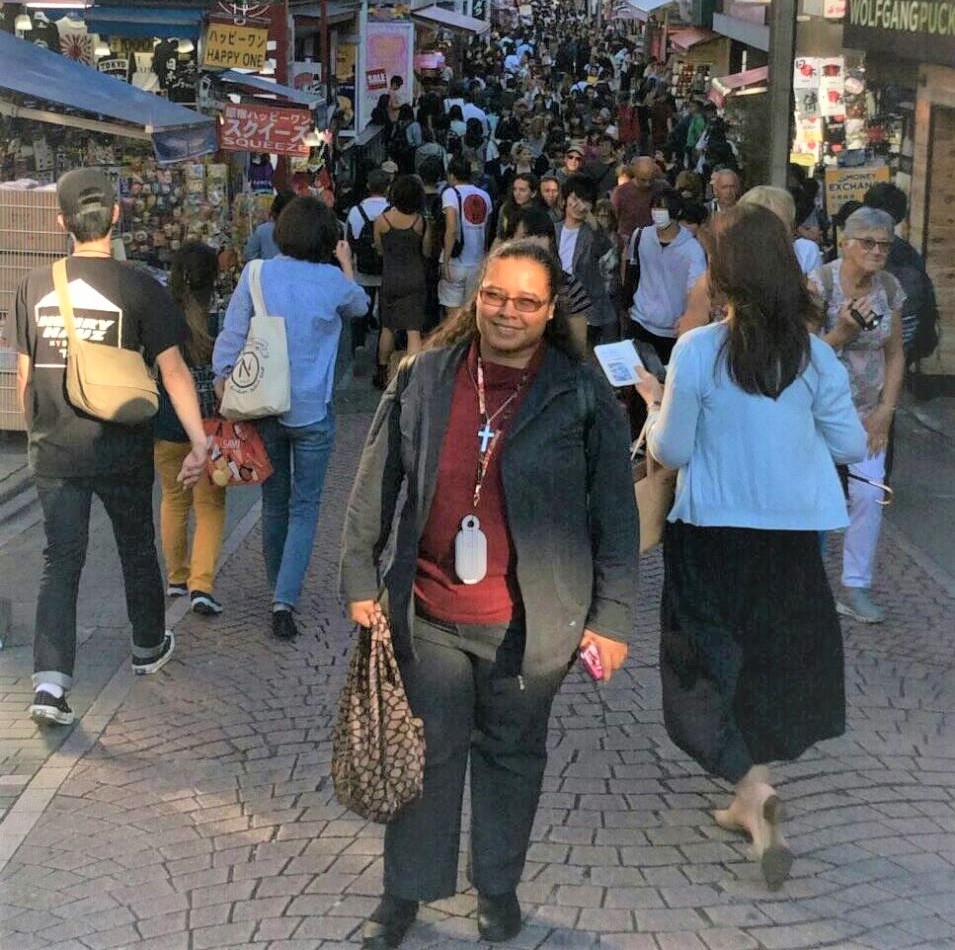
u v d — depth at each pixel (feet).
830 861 15.19
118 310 18.37
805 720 14.76
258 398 21.53
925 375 38.55
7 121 39.68
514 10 261.24
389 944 13.48
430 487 12.73
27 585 24.50
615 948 13.56
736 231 14.28
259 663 21.12
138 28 50.19
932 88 38.63
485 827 13.52
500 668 13.00
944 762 17.62
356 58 95.14
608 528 12.97
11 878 15.02
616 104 123.85
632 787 16.96
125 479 19.01
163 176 43.09
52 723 18.63
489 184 63.10
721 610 14.66
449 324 13.16
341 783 12.86
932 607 23.40
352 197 62.64
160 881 14.93
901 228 40.24
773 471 14.33
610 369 16.28
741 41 85.30
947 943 13.61
